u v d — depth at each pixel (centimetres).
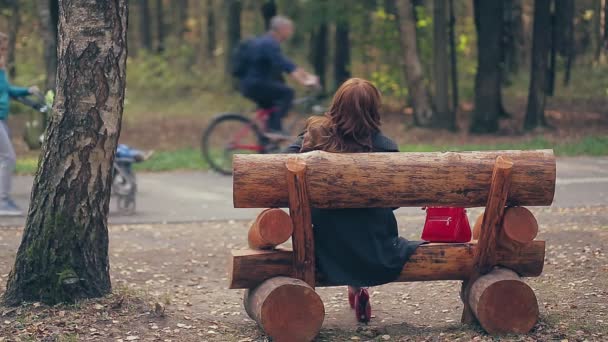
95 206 522
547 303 536
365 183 445
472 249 472
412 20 1772
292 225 447
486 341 453
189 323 511
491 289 462
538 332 470
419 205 456
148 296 559
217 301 585
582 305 527
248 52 1156
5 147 858
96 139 514
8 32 2206
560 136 1656
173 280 650
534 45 1733
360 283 467
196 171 1264
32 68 2311
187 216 905
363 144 469
